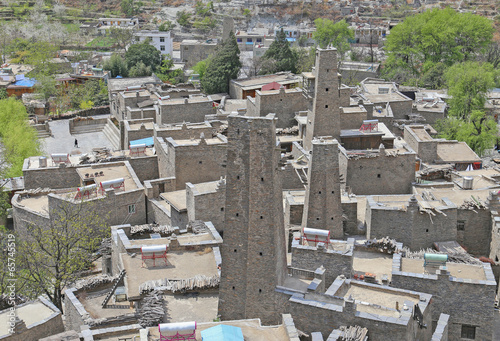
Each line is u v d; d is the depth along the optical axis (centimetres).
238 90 14688
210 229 6731
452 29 19212
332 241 6250
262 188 5059
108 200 8169
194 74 18088
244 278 5194
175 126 10250
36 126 14138
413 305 4872
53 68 19200
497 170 8850
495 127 13125
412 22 19525
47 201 8881
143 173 9856
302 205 7281
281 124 10731
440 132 12838
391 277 5656
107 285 6031
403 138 10806
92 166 9275
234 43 15412
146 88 14125
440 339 4894
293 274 5684
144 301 5434
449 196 7400
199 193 7706
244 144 5016
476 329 5531
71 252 7000
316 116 9138
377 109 11675
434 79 17175
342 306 4819
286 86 14688
